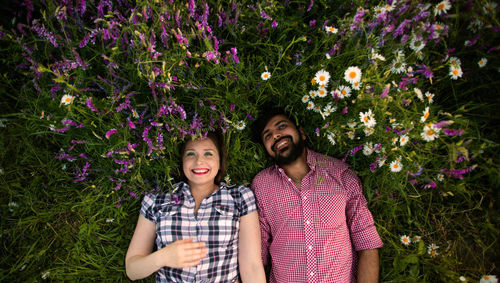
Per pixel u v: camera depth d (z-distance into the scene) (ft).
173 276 4.26
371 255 4.44
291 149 4.68
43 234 5.22
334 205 4.50
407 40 3.86
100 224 5.18
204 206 4.42
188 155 4.40
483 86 4.35
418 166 4.17
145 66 3.71
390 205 4.88
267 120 4.81
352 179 4.64
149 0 3.54
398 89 3.96
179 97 4.55
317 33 4.73
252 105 4.83
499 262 4.82
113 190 5.00
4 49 4.41
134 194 4.79
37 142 5.13
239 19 4.47
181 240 4.04
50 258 5.20
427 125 3.77
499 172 4.22
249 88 4.77
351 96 4.52
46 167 5.16
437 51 4.44
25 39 4.44
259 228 4.57
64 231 5.26
